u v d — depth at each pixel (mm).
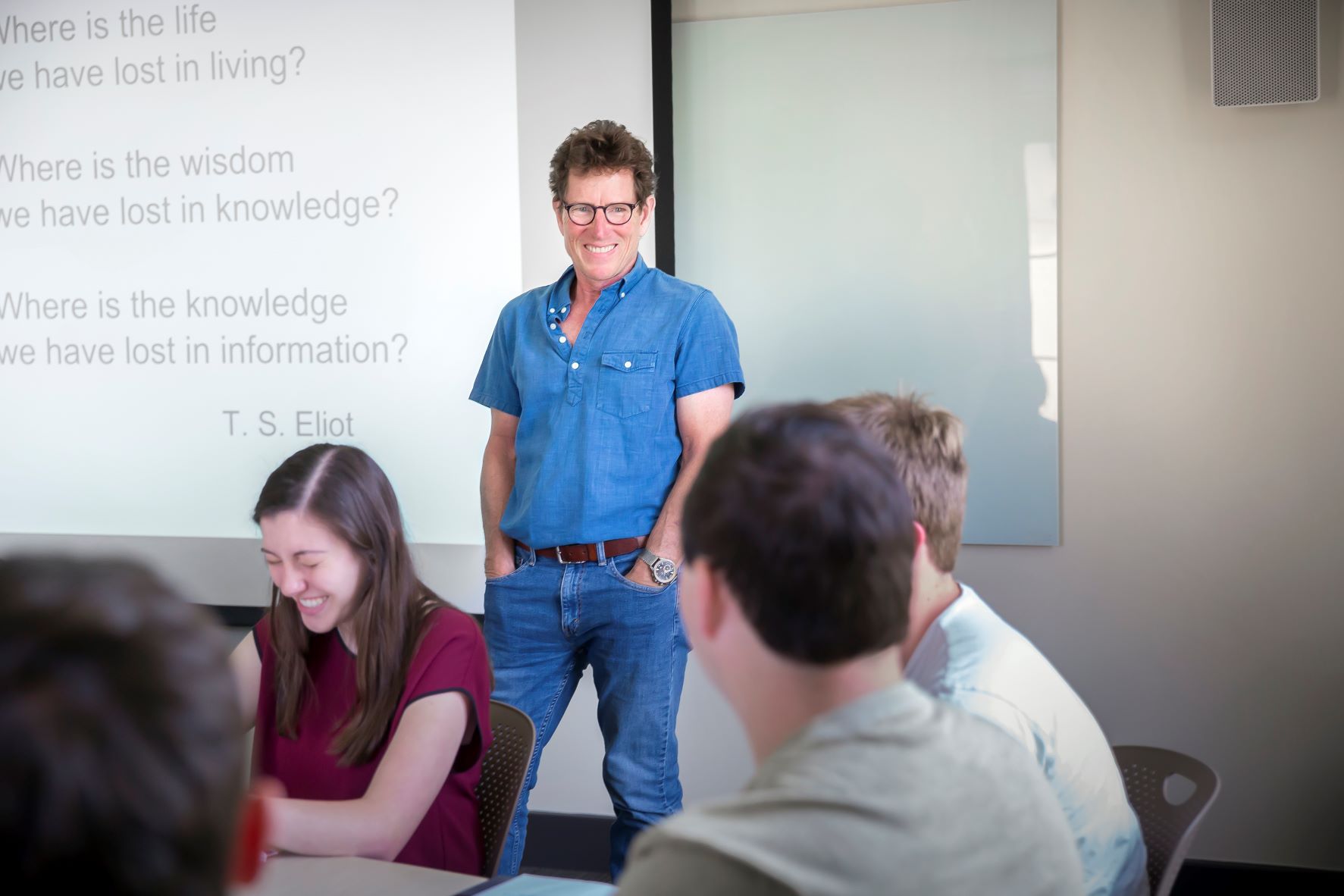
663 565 2395
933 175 2896
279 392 3215
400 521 1692
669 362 2443
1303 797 2836
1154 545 2871
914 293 2932
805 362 3002
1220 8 2691
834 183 2953
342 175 3131
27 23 3309
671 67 2957
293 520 1611
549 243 3104
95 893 465
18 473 3381
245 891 1313
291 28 3139
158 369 3287
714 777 3135
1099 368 2865
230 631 3291
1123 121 2803
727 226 3018
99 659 482
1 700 460
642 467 2443
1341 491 2764
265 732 1752
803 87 2949
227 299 3232
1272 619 2822
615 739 2492
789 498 828
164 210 3258
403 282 3115
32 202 3338
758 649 853
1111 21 2789
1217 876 2871
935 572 1280
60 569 519
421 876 1372
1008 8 2818
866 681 854
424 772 1567
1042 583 2934
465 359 3092
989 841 815
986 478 2928
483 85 3025
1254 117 2736
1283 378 2773
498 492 2637
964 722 884
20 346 3367
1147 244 2812
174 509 3301
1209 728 2875
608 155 2400
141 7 3238
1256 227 2758
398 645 1648
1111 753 1255
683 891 763
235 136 3197
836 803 776
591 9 3018
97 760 461
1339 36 2672
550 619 2486
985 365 2908
